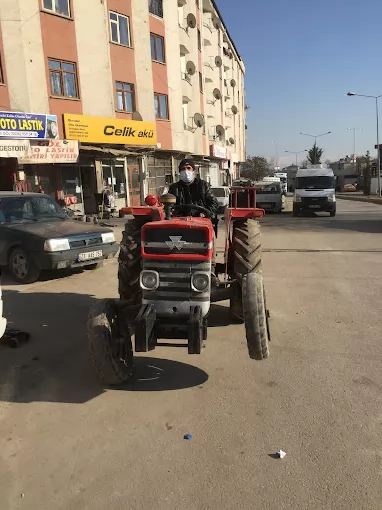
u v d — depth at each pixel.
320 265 9.12
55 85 19.16
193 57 31.69
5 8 16.77
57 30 18.98
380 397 3.66
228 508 2.49
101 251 8.17
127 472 2.82
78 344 4.98
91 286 7.63
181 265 3.76
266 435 3.17
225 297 4.26
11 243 7.84
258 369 4.23
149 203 4.67
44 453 3.04
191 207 4.73
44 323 5.70
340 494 2.58
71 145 17.95
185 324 3.77
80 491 2.66
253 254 4.55
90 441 3.16
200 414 3.47
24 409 3.60
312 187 21.98
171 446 3.07
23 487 2.71
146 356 4.59
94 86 20.88
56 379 4.12
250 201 5.12
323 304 6.28
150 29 24.92
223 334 5.18
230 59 49.69
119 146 22.30
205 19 38.38
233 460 2.91
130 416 3.47
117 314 3.97
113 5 21.91
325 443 3.06
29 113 16.11
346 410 3.47
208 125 38.84
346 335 5.05
